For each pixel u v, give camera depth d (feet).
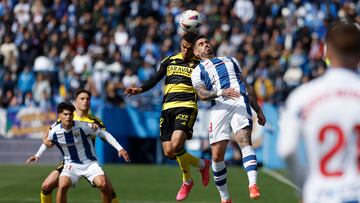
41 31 229.66
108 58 213.87
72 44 222.89
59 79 211.20
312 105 42.83
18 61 222.48
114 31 230.89
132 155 196.85
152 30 225.97
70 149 91.25
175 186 138.82
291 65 211.00
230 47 214.90
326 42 44.73
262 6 238.07
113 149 195.31
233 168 178.60
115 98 196.75
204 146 186.19
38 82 202.69
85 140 91.50
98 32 230.89
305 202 43.01
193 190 131.95
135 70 206.08
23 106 200.95
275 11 238.27
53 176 92.32
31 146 193.16
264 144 187.42
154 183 143.54
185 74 104.06
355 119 42.78
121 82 204.95
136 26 228.43
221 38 220.23
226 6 232.73
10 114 194.59
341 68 43.86
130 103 196.75
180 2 239.09
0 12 250.37
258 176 160.25
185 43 103.91
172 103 104.06
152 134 193.88
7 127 194.80
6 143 194.08
